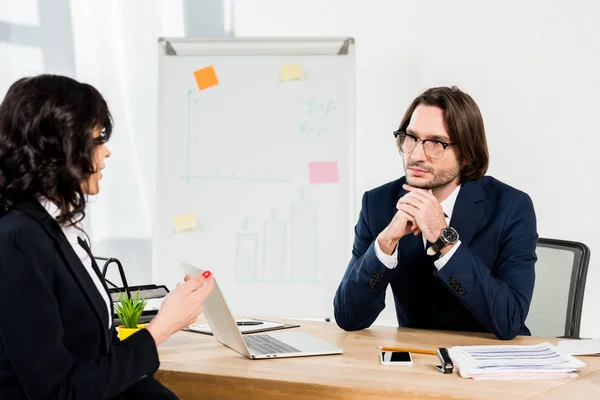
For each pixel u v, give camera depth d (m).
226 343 1.67
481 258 1.92
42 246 1.17
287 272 2.66
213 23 3.18
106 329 1.24
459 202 1.95
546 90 2.92
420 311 2.01
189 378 1.46
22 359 1.11
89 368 1.17
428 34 3.02
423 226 1.78
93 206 3.25
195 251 2.69
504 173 2.99
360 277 1.87
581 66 2.88
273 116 2.71
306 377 1.40
